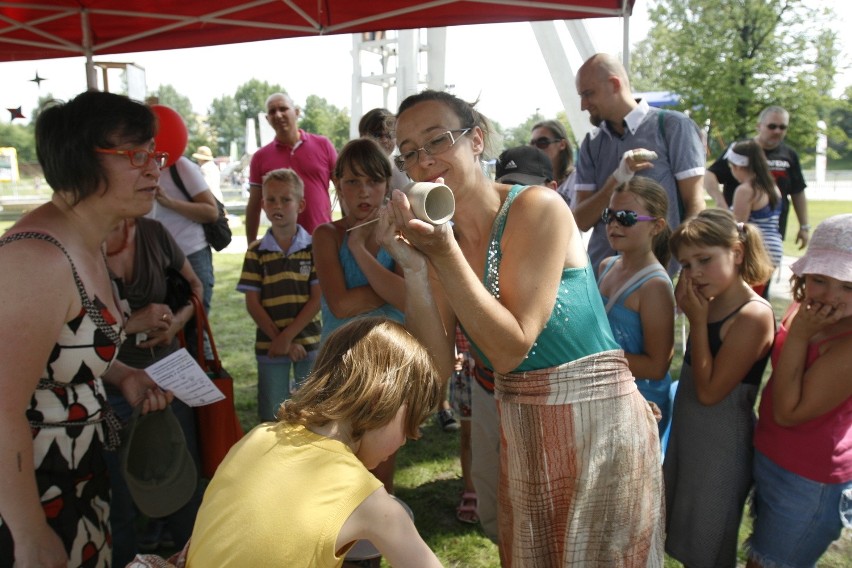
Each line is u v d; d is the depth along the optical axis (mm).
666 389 2564
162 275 2615
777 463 2113
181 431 2303
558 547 1791
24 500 1530
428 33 7566
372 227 2768
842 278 1808
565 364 1700
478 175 1717
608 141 3961
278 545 1198
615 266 2727
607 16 4078
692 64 16453
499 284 1615
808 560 2129
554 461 1734
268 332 3730
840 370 1911
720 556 2307
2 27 4594
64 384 1724
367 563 1779
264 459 1314
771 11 15508
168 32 4875
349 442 1369
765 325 2172
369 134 3914
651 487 1829
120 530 2541
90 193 1656
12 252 1554
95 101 1637
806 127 16188
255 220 6027
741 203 5863
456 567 2955
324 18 4504
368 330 1412
